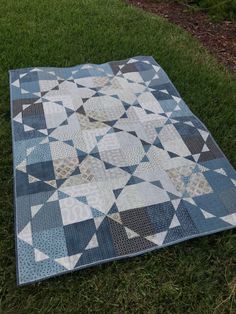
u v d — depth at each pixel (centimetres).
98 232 172
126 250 167
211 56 313
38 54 298
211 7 377
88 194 188
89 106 245
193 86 274
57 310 149
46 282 156
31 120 230
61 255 163
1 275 158
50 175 197
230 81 283
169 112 244
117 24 350
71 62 293
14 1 372
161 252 169
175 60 302
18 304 150
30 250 164
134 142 220
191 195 191
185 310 152
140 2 404
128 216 180
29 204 182
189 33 347
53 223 175
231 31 354
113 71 282
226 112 253
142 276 160
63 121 231
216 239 176
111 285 157
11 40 312
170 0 404
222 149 224
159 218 180
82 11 365
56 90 257
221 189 195
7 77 271
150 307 151
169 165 207
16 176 196
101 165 204
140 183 195
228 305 153
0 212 181
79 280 158
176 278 161
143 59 297
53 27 336
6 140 220
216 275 163
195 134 227
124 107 246
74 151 211
